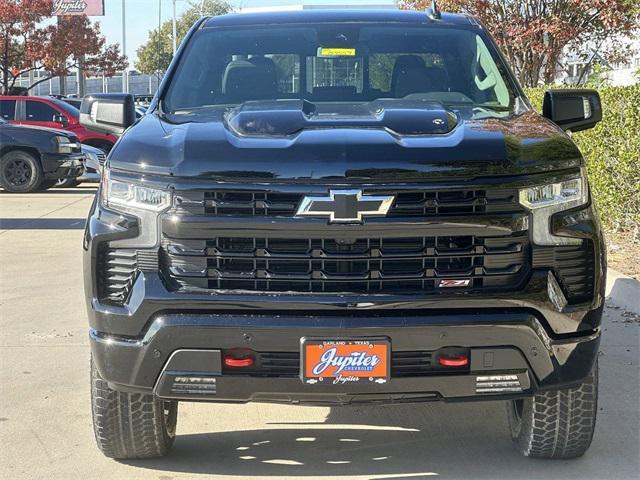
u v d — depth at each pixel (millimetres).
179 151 3551
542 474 3988
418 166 3430
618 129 8789
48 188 17875
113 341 3537
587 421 3891
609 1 13508
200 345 3436
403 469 4062
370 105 4305
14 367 5625
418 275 3439
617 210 9211
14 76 33062
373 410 4906
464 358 3465
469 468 4070
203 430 4594
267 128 3729
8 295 7695
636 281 7168
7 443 4391
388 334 3396
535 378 3535
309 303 3398
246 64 4785
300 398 3492
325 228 3389
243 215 3418
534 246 3508
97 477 3977
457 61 4859
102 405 3840
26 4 30812
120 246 3533
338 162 3416
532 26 14109
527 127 3883
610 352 5887
